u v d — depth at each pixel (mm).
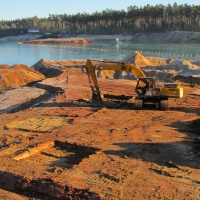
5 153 11703
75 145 12266
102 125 15078
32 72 40594
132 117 16641
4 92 29000
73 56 76250
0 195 8852
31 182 9289
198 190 8828
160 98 18375
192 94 23266
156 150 11664
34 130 14492
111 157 11078
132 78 35688
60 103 20844
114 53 81125
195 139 12602
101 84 28219
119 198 8344
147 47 98750
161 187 8961
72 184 9109
